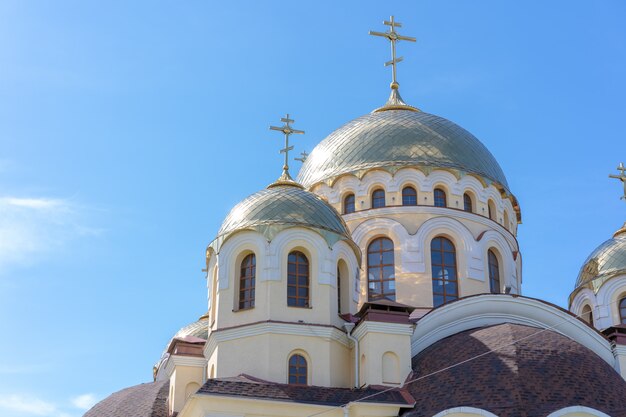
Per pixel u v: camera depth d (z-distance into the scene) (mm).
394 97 56094
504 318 40438
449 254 46625
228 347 39188
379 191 48625
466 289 45656
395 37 57500
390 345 37406
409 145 49312
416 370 37000
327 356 38688
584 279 50938
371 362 36969
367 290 46156
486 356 35375
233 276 40812
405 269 45812
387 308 38281
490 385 33750
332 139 52375
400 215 47375
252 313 39531
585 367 35188
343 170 49438
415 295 45188
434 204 47781
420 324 39312
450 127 51875
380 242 47281
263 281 39812
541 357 35000
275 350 38375
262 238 40469
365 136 50625
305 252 40938
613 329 41062
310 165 51969
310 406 35344
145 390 47031
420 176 48094
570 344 36688
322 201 43062
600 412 32438
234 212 42656
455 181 48375
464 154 49812
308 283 40438
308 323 39125
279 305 39406
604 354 40125
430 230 46594
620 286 49188
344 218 48375
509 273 48031
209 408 34562
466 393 33844
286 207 41531
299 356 38750
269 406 35156
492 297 40531
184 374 42781
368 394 35938
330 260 40750
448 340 38406
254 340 38781
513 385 33406
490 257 48094
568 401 33062
